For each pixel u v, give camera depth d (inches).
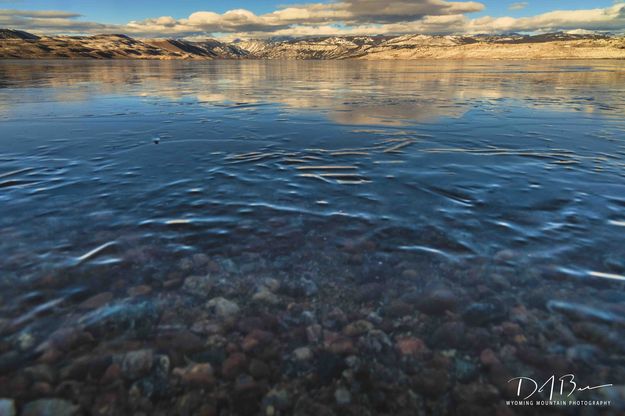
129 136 298.7
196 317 93.7
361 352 84.0
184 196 170.2
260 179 195.2
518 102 508.1
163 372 77.7
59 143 272.5
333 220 146.7
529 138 291.9
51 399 70.9
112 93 642.2
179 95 620.4
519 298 100.0
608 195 169.8
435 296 101.5
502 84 828.6
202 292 103.0
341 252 123.7
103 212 151.5
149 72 1540.4
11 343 83.0
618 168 212.5
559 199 165.9
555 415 69.7
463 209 156.4
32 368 77.2
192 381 75.9
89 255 118.9
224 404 71.5
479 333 88.6
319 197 170.2
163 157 237.9
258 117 394.3
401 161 229.1
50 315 92.0
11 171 204.4
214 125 348.2
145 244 126.9
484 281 107.5
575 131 316.8
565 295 100.4
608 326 89.0
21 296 98.3
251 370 78.9
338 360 81.8
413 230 138.3
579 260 116.4
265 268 114.7
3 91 653.3
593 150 254.5
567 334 87.4
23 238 128.3
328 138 294.5
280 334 89.0
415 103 506.0
